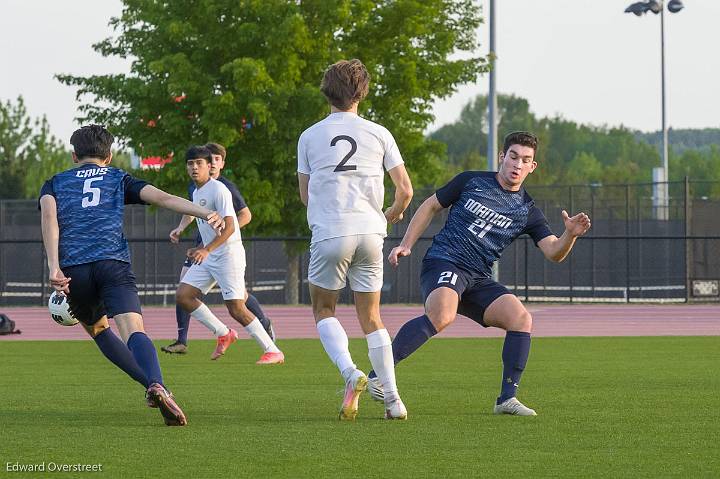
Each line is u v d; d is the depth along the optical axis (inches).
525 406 812.6
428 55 2780.5
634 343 1508.4
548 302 2586.1
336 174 716.0
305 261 2903.5
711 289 2795.3
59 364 1199.6
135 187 698.8
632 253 3494.1
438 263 772.6
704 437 663.1
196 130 2677.2
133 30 2704.2
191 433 674.8
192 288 1216.2
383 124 2733.8
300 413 775.7
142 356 685.9
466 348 1402.6
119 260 692.7
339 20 2652.6
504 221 770.8
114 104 2711.6
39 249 3442.4
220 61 2679.6
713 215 2997.0
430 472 549.3
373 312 738.8
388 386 737.0
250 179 2605.8
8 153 5246.1
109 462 573.9
